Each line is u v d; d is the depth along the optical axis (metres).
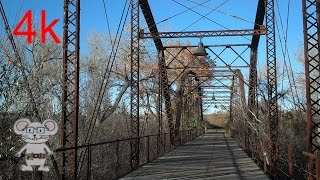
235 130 51.41
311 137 12.55
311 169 12.09
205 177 15.84
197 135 67.25
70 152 12.66
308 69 12.73
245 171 17.86
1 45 11.44
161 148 29.03
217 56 34.16
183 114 52.75
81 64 31.64
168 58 54.22
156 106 46.19
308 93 12.67
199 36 28.03
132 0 23.73
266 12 23.50
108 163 20.33
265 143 20.73
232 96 63.00
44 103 14.31
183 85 45.34
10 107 10.88
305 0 12.90
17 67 11.16
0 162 10.23
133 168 18.72
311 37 12.86
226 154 27.84
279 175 17.38
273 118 22.83
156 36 28.09
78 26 12.70
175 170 18.17
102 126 25.14
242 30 27.44
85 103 22.53
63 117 12.52
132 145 20.41
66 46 12.69
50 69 16.47
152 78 45.69
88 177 13.18
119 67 47.00
